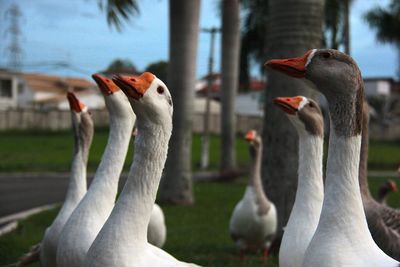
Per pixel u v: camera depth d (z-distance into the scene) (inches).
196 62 159.9
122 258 43.5
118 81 43.8
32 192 208.4
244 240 100.7
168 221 137.0
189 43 155.6
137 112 45.3
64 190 215.5
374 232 63.9
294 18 96.9
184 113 160.2
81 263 53.9
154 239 87.0
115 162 58.6
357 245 39.7
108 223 44.8
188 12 154.6
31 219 136.8
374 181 230.1
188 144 163.8
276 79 97.2
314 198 56.9
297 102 58.6
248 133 104.3
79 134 67.7
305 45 96.8
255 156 103.2
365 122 69.4
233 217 101.7
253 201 99.4
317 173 57.9
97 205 56.4
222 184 235.1
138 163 45.7
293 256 54.7
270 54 99.6
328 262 39.3
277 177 97.8
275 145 97.9
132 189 45.4
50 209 156.3
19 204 175.6
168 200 163.6
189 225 132.6
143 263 43.9
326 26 221.9
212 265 90.7
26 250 91.6
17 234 111.6
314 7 97.6
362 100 41.8
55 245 63.3
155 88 44.7
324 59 42.0
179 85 157.9
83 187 67.0
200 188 217.6
